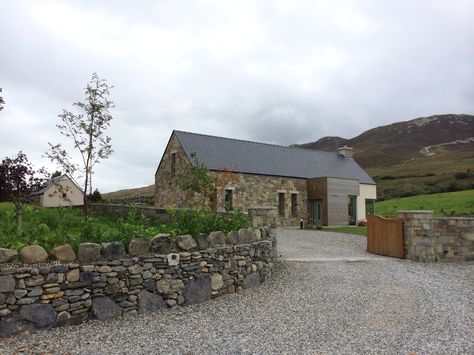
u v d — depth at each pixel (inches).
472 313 262.7
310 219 1141.1
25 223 350.3
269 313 252.4
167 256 258.2
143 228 280.8
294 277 367.6
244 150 1122.7
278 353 183.9
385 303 282.7
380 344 199.3
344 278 367.9
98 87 425.7
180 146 1002.7
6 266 194.9
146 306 243.1
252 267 333.4
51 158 516.7
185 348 186.7
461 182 2149.4
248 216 434.6
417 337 211.6
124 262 235.5
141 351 180.7
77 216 456.4
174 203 992.2
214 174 847.7
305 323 232.4
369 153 5590.6
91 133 421.4
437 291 326.6
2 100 449.4
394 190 2464.3
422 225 497.4
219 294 293.3
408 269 432.1
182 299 263.7
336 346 195.0
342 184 1124.5
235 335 208.1
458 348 196.2
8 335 189.3
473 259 517.7
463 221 516.7
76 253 223.3
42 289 201.8
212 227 321.4
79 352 176.9
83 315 215.5
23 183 400.2
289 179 1106.1
